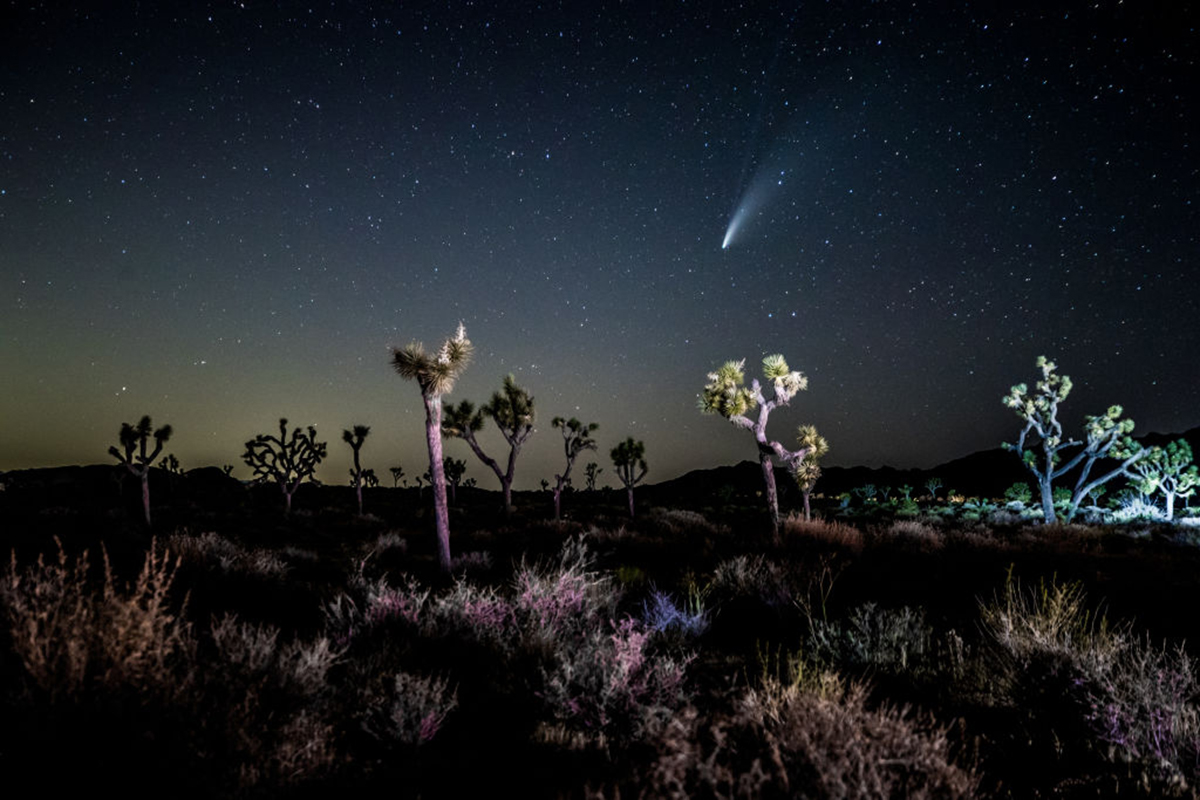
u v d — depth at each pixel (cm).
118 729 257
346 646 509
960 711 417
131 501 3312
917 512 3547
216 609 662
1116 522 2852
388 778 327
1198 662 496
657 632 597
